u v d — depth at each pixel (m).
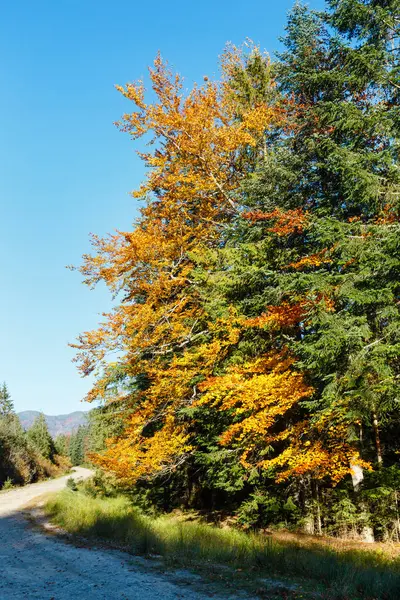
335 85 14.71
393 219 12.26
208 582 8.10
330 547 11.84
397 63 13.35
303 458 12.16
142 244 15.14
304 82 16.03
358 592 7.09
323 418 11.73
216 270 16.27
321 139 14.54
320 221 12.36
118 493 28.89
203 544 11.42
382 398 11.00
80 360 14.84
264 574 8.55
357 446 14.36
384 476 13.16
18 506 24.62
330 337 10.38
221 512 19.38
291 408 14.26
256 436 13.64
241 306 14.73
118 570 9.28
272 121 18.34
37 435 78.06
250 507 14.22
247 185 16.22
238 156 18.84
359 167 12.30
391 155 12.50
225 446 15.52
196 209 19.48
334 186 14.80
